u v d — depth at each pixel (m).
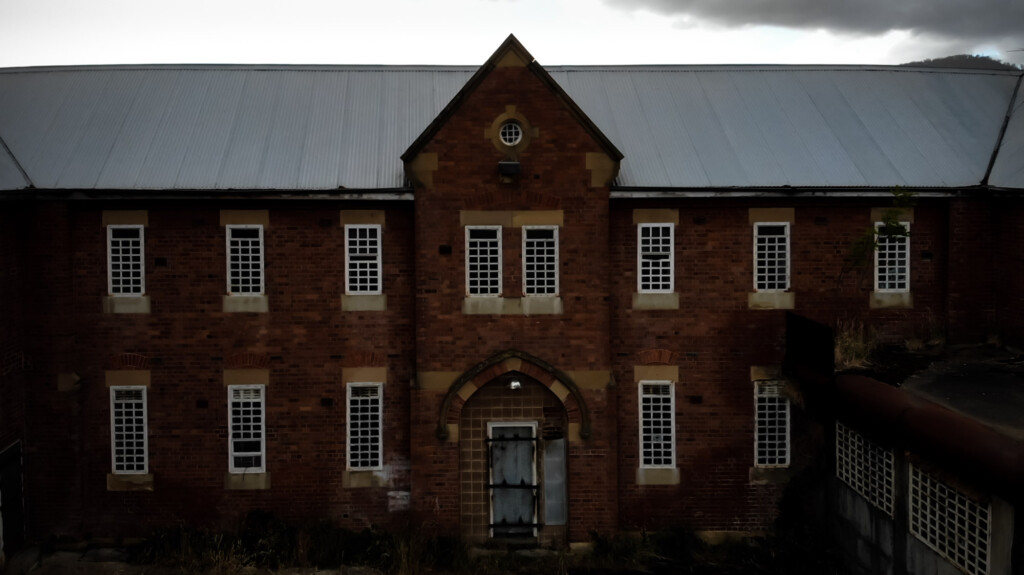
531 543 19.31
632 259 19.52
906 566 15.48
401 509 19.66
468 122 18.64
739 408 19.75
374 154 20.06
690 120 21.42
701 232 19.58
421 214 18.73
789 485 19.69
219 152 19.95
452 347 18.89
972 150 20.97
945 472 14.18
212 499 19.44
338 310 19.39
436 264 18.80
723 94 22.36
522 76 18.59
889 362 18.41
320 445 19.52
